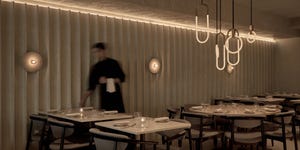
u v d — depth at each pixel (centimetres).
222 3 695
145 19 678
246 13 765
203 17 654
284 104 736
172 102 737
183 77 760
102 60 550
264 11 819
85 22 583
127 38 647
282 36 974
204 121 475
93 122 404
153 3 570
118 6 557
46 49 530
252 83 959
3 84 487
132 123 361
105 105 541
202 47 802
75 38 570
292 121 465
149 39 687
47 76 531
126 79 646
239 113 456
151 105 694
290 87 1034
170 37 732
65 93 557
